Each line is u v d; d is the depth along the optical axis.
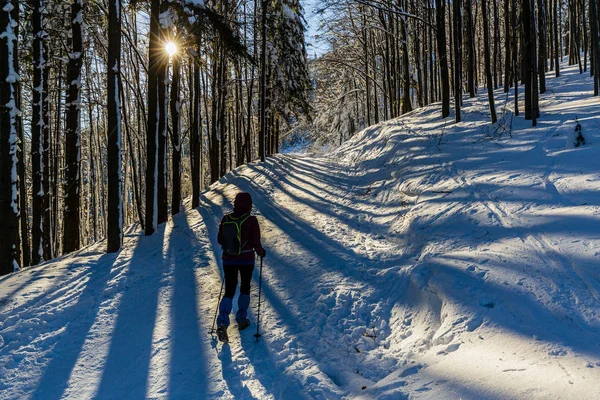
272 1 17.22
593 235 4.29
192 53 10.45
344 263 6.01
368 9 23.23
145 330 4.68
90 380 3.73
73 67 10.35
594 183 5.55
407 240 6.17
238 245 4.53
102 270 6.94
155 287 6.05
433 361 3.28
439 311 4.09
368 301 4.85
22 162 12.77
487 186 6.74
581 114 9.22
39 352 4.25
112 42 8.05
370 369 3.59
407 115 17.11
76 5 10.27
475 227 5.47
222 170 20.69
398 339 4.06
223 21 11.17
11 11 8.10
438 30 13.48
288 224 8.58
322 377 3.41
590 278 3.66
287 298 5.23
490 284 3.99
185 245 8.23
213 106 17.81
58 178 18.16
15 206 8.20
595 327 3.08
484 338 3.31
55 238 16.27
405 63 19.41
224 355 4.01
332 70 31.39
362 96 31.77
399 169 9.95
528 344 3.04
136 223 15.79
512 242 4.72
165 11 9.10
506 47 13.66
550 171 6.54
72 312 5.22
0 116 8.03
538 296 3.61
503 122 10.25
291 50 20.62
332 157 17.12
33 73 11.38
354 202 9.38
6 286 6.19
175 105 13.36
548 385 2.50
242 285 4.61
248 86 20.62
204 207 12.45
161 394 3.44
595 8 11.17
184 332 4.58
